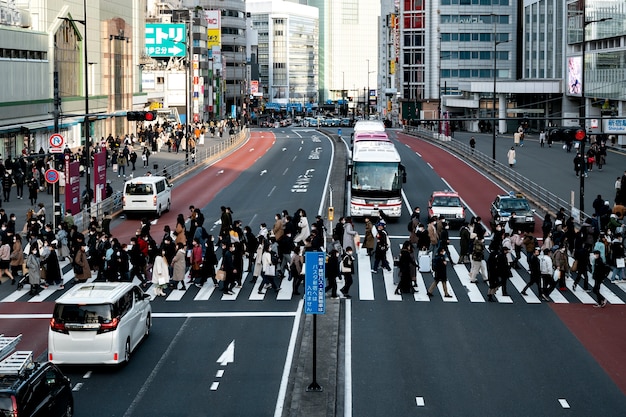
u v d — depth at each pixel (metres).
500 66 146.50
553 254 30.86
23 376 14.66
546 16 118.50
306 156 77.31
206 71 150.00
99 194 44.53
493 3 145.25
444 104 132.62
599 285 27.42
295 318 25.91
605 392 19.09
